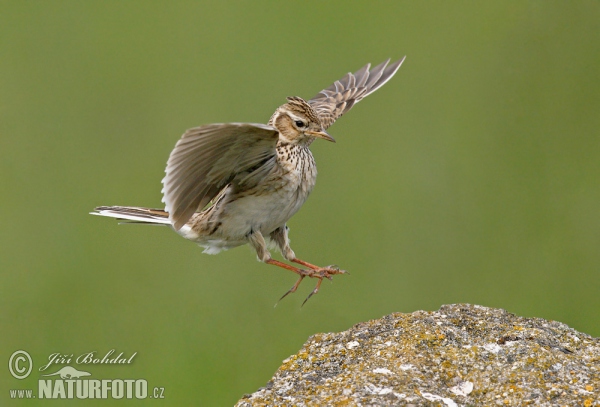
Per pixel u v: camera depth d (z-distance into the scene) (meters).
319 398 7.08
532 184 16.11
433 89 18.03
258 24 19.95
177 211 8.24
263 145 7.88
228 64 18.53
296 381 7.44
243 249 14.94
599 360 7.48
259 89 17.80
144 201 16.20
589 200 15.67
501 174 16.31
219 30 19.56
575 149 16.73
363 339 7.84
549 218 15.48
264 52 18.91
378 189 15.93
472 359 7.44
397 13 20.16
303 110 9.01
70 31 19.88
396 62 12.38
